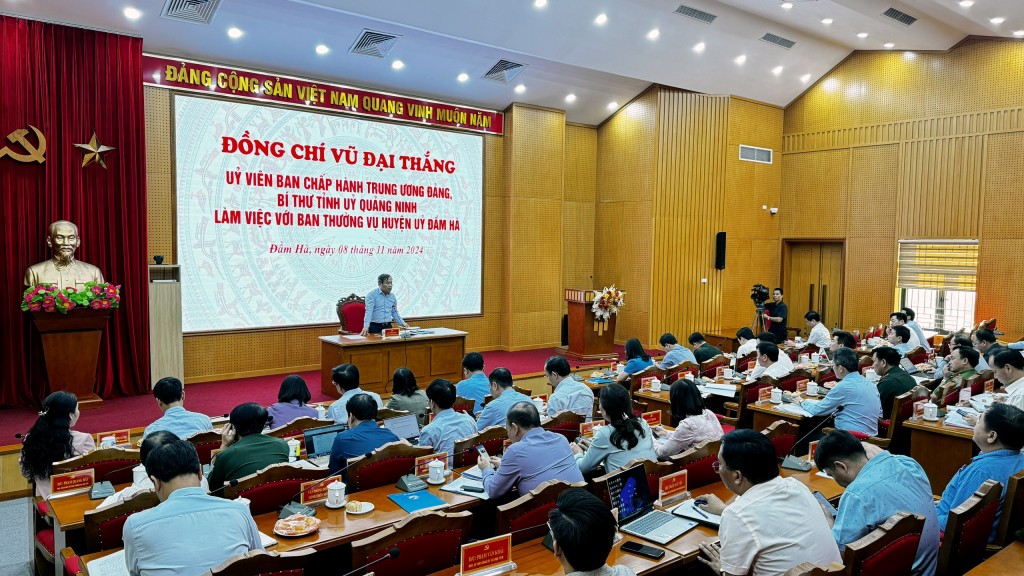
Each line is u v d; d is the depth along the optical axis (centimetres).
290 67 912
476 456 398
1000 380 520
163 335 798
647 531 279
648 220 1186
